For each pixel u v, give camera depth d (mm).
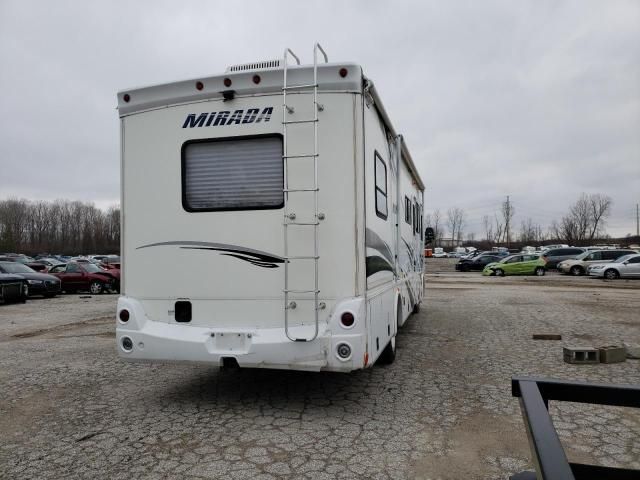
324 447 3953
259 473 3520
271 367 4453
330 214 4422
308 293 4453
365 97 4574
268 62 4746
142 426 4457
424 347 7797
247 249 4645
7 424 4562
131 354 4855
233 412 4809
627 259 25453
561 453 1440
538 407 1787
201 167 4793
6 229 69500
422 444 4008
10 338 9422
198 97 4773
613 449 3885
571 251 32312
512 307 13141
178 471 3561
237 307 4660
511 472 3523
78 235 86188
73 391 5586
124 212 5020
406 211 7855
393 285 6211
